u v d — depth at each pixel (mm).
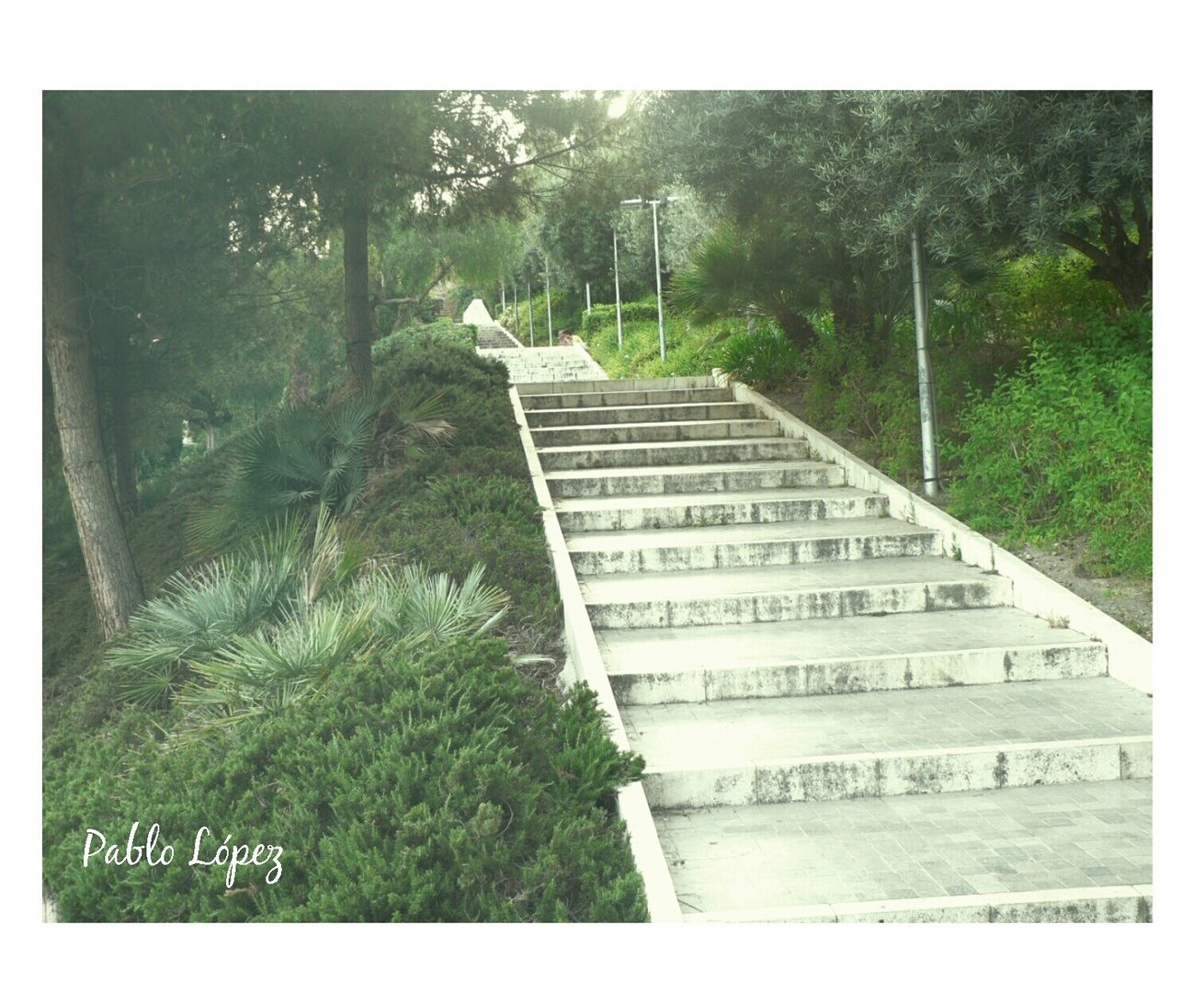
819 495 8273
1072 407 6496
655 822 4000
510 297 48094
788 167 7793
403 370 11391
